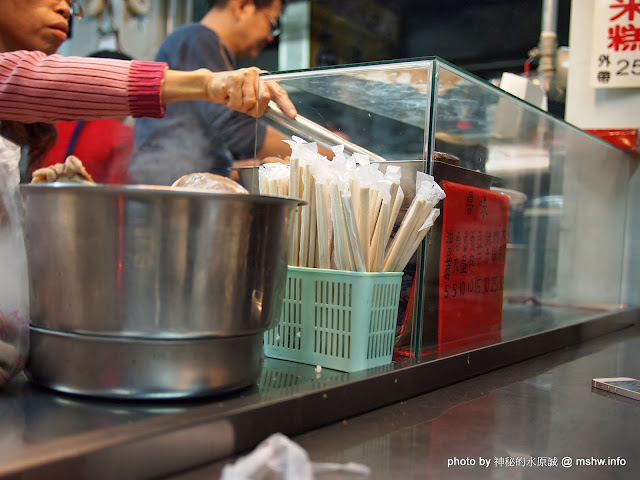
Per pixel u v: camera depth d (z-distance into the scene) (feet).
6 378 2.35
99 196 2.10
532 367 4.06
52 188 2.13
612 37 6.81
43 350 2.36
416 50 9.17
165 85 4.06
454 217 3.56
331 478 1.96
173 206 2.11
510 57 8.48
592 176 6.27
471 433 2.50
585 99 7.16
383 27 9.26
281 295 2.62
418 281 3.27
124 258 2.12
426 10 8.98
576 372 3.93
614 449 2.40
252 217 2.31
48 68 4.09
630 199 7.22
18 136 5.09
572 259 5.98
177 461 1.89
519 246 4.76
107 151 8.68
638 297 7.22
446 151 3.42
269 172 3.40
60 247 2.19
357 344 2.91
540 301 5.34
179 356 2.23
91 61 4.11
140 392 2.22
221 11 9.06
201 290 2.19
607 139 6.81
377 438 2.37
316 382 2.59
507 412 2.86
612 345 5.27
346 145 3.58
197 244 2.16
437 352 3.46
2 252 2.33
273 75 3.82
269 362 3.19
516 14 8.32
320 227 3.08
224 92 3.94
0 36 4.90
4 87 4.06
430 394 3.12
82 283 2.17
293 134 3.81
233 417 2.07
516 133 4.43
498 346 3.88
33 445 1.73
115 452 1.73
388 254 3.15
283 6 9.54
